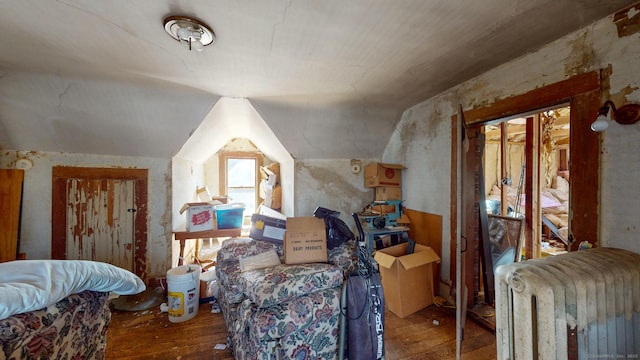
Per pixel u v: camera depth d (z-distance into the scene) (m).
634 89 1.19
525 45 1.55
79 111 2.14
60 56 1.61
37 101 2.02
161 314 2.21
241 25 1.29
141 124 2.35
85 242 2.49
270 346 1.25
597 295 0.98
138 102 2.19
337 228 1.97
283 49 1.53
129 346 1.76
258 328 1.24
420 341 1.80
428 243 2.58
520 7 1.18
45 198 2.38
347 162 3.25
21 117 2.10
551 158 4.95
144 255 2.63
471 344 1.77
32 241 2.36
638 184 1.18
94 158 2.50
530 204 2.81
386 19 1.25
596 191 1.32
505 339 1.05
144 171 2.64
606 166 1.29
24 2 1.12
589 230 1.35
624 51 1.22
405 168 2.93
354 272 1.58
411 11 1.19
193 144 2.94
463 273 1.90
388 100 2.55
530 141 2.81
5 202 2.25
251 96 2.33
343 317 1.43
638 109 1.16
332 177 3.20
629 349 1.03
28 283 0.89
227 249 2.05
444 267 2.38
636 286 1.06
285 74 1.89
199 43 1.38
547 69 1.54
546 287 0.93
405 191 2.94
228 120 3.09
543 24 1.33
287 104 2.51
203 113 2.42
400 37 1.42
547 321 0.92
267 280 1.40
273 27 1.31
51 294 0.91
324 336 1.40
